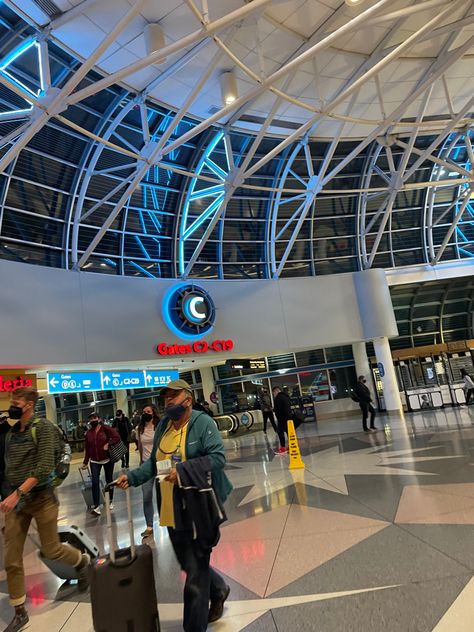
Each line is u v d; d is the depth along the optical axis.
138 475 3.26
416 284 25.84
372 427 15.37
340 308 22.27
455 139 21.31
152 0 11.21
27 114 11.18
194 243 20.97
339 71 15.72
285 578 4.01
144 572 2.97
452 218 25.03
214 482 3.21
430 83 14.09
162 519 3.18
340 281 22.55
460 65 16.73
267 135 19.27
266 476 9.16
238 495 7.68
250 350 20.28
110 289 16.92
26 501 3.97
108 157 17.03
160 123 17.12
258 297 21.00
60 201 16.48
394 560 4.02
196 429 3.25
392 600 3.31
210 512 2.99
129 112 16.16
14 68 13.07
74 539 4.66
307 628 3.12
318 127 19.30
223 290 20.28
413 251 25.06
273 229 22.05
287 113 17.91
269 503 6.84
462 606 3.07
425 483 6.62
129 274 19.02
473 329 29.06
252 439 18.78
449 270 24.36
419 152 19.12
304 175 22.11
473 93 18.91
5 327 13.60
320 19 13.04
